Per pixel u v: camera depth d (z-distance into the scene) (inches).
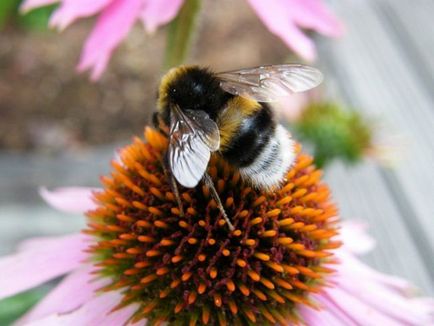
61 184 6.2
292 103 4.8
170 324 2.5
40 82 7.4
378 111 6.8
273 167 2.5
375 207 5.8
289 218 2.6
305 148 5.0
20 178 6.3
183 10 3.5
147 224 2.6
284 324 2.5
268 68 2.6
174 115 2.4
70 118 7.1
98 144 6.9
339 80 7.1
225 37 8.3
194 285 2.5
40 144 6.8
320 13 3.6
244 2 8.8
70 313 2.6
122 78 7.6
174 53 3.6
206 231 2.5
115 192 2.7
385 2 8.7
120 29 3.3
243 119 2.5
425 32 8.2
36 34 7.9
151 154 2.7
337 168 6.1
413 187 6.0
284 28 3.4
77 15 3.3
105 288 2.6
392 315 2.8
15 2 7.0
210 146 2.3
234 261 2.5
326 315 2.7
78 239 2.9
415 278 5.2
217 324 2.5
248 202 2.6
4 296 2.7
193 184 2.1
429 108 7.0
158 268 2.5
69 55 7.7
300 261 2.6
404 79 7.4
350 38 7.9
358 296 2.8
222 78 2.6
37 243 3.0
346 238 3.2
